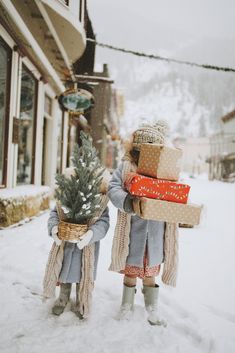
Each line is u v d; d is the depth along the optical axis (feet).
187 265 15.60
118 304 10.64
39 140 31.04
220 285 13.35
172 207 8.15
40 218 24.81
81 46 32.14
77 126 54.29
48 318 9.37
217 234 23.44
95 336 8.64
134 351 8.11
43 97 31.63
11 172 23.61
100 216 9.59
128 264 9.37
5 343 8.16
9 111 22.89
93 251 9.41
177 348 8.38
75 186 9.20
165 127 10.46
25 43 22.62
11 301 10.33
